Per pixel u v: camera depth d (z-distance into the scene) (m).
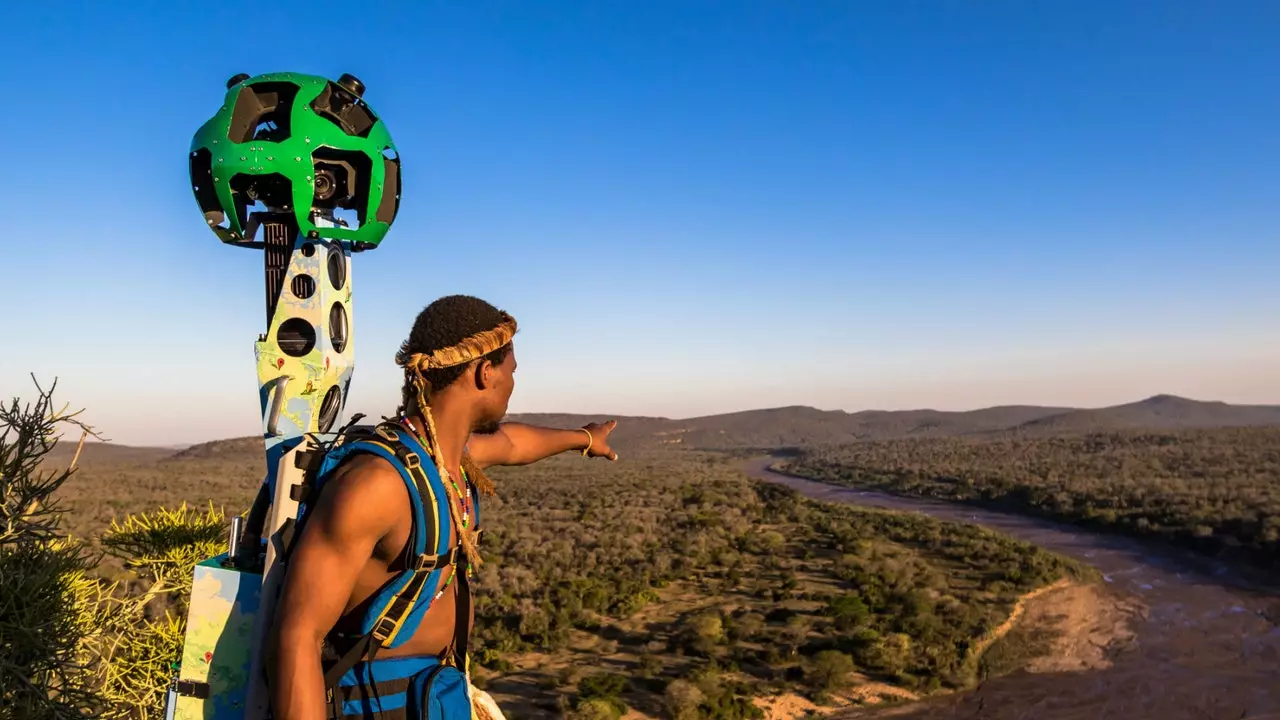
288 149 1.89
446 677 1.77
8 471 3.52
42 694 3.41
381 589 1.65
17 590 3.40
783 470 161.88
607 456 2.76
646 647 32.25
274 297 1.97
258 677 1.68
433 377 1.75
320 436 1.96
